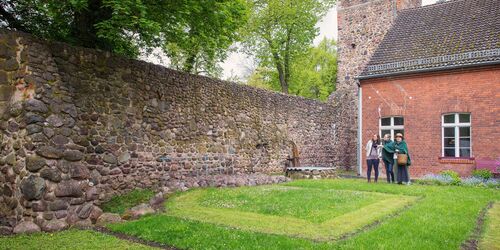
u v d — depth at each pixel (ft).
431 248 19.13
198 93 46.09
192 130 44.83
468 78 55.72
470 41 59.00
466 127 55.98
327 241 20.72
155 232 23.04
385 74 62.08
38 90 27.84
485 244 20.43
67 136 29.60
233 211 28.78
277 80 110.93
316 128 71.41
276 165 60.54
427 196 35.47
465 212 27.99
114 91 35.27
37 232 24.20
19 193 25.66
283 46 99.09
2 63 26.58
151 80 39.58
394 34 69.56
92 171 32.73
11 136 26.71
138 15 31.07
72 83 30.96
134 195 35.27
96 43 37.24
